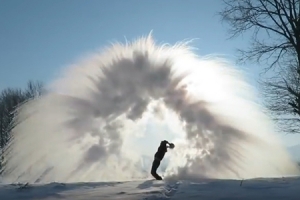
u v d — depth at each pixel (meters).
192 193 8.47
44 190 9.82
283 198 7.47
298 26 22.16
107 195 8.56
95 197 8.29
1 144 25.19
